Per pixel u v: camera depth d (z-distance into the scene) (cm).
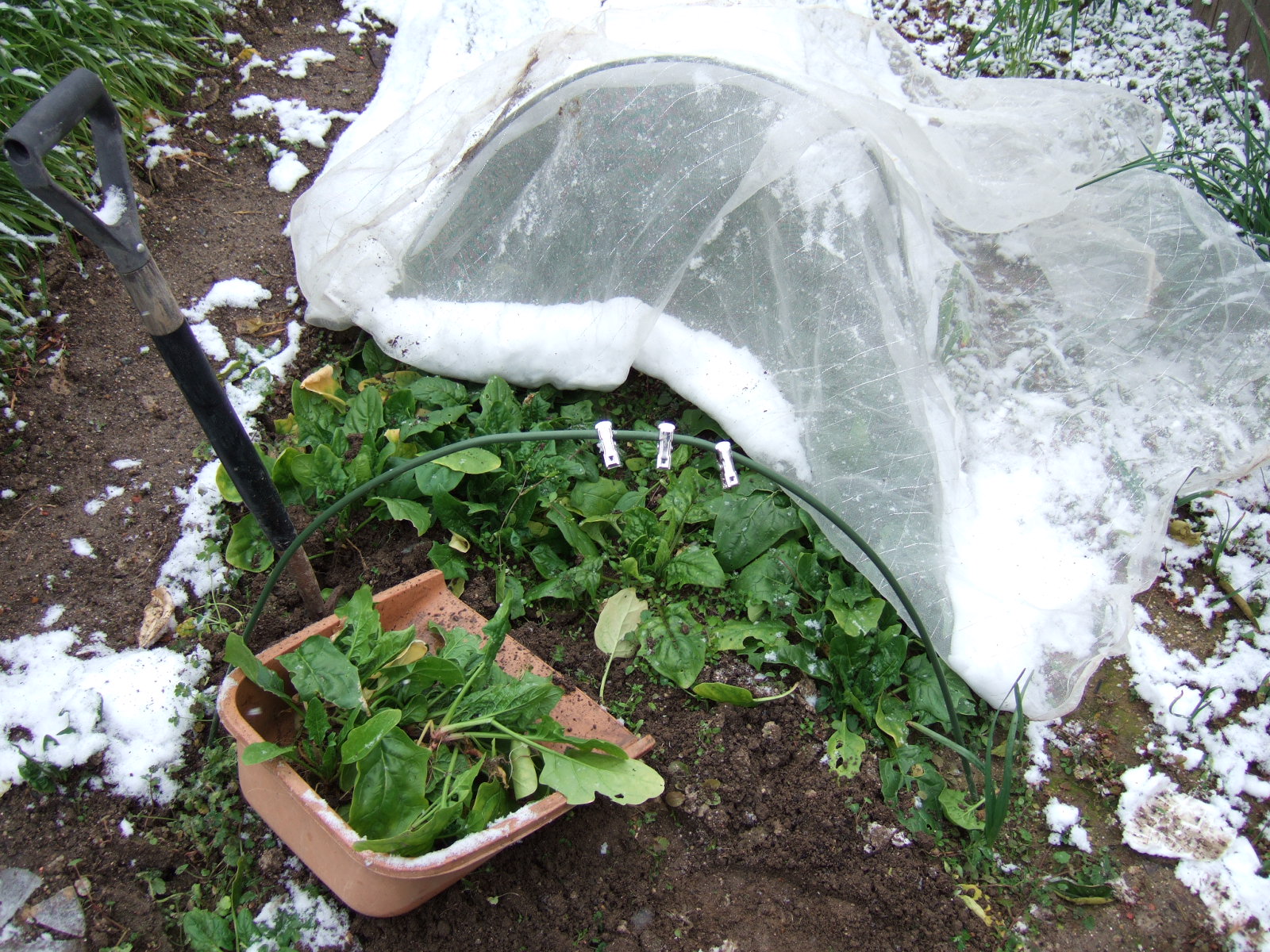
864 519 215
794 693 207
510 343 237
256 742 160
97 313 259
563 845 186
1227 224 256
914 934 183
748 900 186
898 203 226
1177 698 215
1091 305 248
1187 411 240
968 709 202
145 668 203
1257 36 314
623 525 223
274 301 269
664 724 202
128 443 239
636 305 231
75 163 269
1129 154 268
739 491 224
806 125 215
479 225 241
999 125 248
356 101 321
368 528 227
